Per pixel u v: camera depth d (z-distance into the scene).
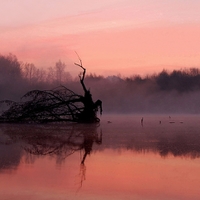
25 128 38.69
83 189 11.90
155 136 30.14
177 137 29.25
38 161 17.30
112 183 12.85
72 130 36.31
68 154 19.75
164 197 11.12
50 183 12.68
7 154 19.48
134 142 25.45
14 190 11.66
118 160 17.88
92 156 19.05
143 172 14.88
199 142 25.56
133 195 11.29
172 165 16.55
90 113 48.06
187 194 11.47
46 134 31.73
